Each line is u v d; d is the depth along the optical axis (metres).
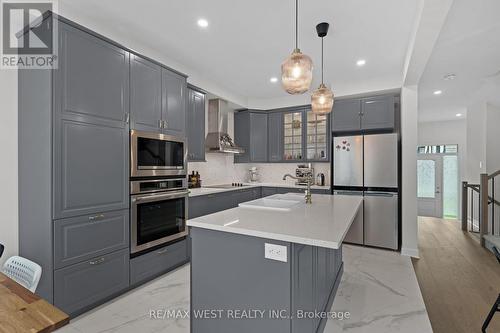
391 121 3.83
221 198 3.76
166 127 2.82
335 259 2.48
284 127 4.85
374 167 3.78
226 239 1.52
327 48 2.85
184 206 3.04
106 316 2.05
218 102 4.28
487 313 2.13
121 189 2.34
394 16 2.23
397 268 3.04
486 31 2.49
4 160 2.00
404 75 3.24
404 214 3.52
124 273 2.36
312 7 2.11
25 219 2.01
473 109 5.25
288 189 4.52
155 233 2.66
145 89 2.59
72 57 1.98
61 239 1.92
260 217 1.73
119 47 2.34
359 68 3.43
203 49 2.91
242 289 1.46
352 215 1.80
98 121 2.15
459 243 4.12
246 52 2.98
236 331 1.48
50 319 0.85
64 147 1.93
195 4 2.09
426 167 6.97
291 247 1.32
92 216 2.11
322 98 2.19
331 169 4.27
